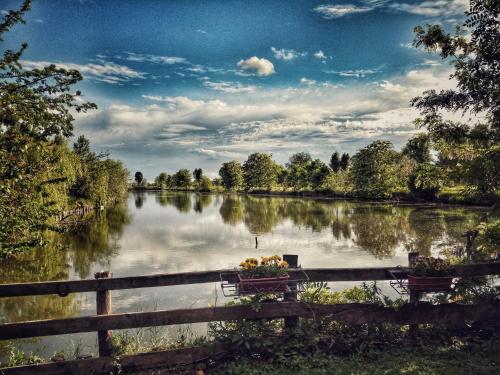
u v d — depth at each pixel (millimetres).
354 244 18375
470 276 5242
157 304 9555
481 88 5820
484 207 34438
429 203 41531
